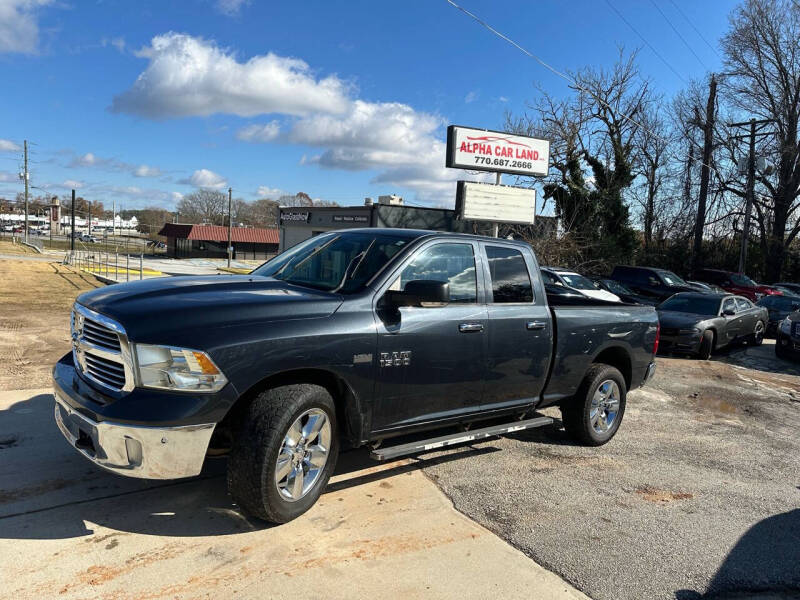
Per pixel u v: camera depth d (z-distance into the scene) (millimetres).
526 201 19469
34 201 150875
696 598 3248
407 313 4109
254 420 3426
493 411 4871
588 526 4035
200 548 3324
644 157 41438
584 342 5449
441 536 3703
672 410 7848
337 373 3717
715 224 41375
